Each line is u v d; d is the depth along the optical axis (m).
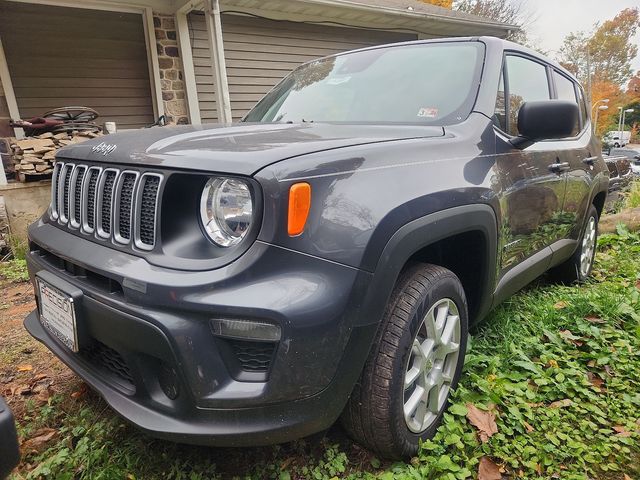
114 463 1.86
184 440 1.49
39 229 2.18
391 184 1.69
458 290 2.08
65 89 7.11
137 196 1.61
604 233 5.64
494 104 2.47
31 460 1.95
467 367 2.39
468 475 1.78
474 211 2.03
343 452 1.96
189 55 7.61
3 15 6.45
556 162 2.99
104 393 1.71
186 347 1.42
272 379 1.44
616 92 43.84
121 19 7.23
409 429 1.85
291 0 7.88
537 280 3.91
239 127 2.19
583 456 1.92
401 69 2.75
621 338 2.77
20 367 2.72
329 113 2.68
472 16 11.82
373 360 1.72
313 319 1.43
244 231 1.48
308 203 1.47
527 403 2.19
